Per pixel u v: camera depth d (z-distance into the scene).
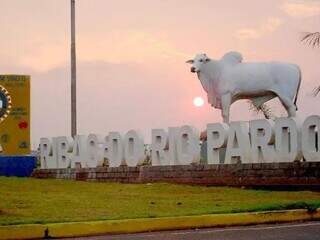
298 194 20.56
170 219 14.27
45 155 32.03
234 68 27.27
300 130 22.61
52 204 17.59
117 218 14.36
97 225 13.63
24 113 35.50
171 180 25.56
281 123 22.91
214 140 24.67
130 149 27.33
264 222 14.94
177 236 12.91
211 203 17.89
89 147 29.20
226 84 27.11
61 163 30.84
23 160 32.81
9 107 35.31
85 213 15.56
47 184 24.38
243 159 23.80
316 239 12.05
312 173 21.77
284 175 22.41
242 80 27.06
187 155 25.20
